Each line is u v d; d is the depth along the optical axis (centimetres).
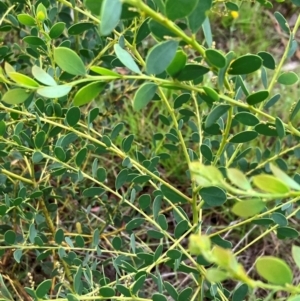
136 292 42
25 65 71
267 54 44
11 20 64
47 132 52
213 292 44
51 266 63
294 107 39
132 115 95
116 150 49
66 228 76
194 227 47
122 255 51
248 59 31
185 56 28
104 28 24
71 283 59
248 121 39
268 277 23
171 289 45
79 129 62
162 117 63
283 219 45
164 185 48
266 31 121
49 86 30
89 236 62
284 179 24
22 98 30
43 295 39
